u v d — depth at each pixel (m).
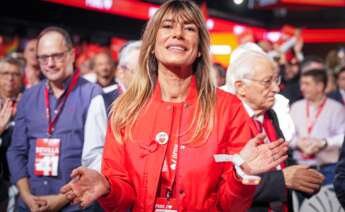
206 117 2.25
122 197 2.18
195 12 2.34
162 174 2.22
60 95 3.65
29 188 3.66
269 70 3.15
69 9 11.73
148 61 2.42
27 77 6.23
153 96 2.35
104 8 11.33
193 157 2.21
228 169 2.22
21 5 10.74
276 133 3.20
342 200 3.04
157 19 2.35
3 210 4.30
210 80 2.37
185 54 2.29
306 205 3.74
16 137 3.75
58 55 3.63
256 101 3.15
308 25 20.33
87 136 3.55
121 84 4.14
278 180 2.87
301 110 5.43
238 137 2.27
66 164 3.58
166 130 2.26
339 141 4.80
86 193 2.07
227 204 2.17
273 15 19.27
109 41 11.65
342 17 20.44
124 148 2.29
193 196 2.18
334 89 7.72
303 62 7.46
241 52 3.39
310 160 5.02
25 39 10.47
